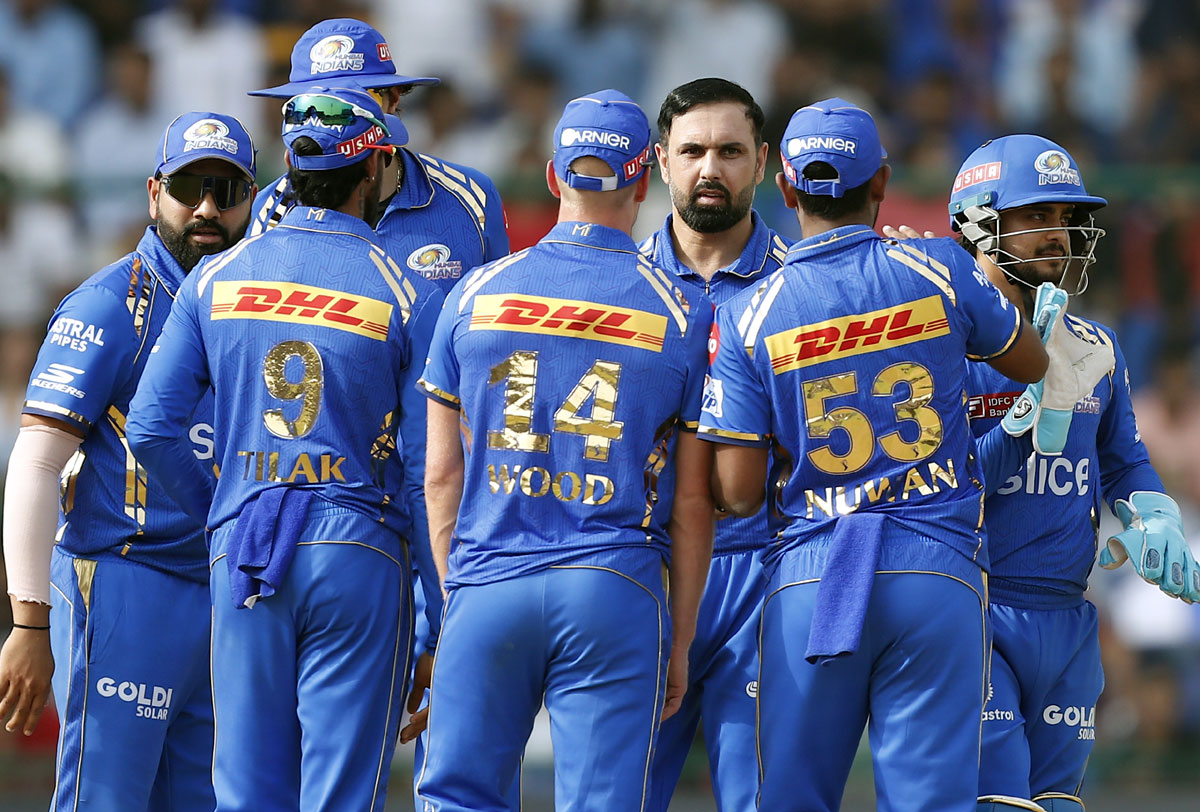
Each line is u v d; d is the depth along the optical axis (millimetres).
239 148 17234
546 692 14953
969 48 41719
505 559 14609
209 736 17500
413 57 40719
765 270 17859
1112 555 16828
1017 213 16891
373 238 15914
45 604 16359
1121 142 41656
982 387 16719
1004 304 15258
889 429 14891
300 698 15109
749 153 17312
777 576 15305
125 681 16703
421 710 16516
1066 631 16859
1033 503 16672
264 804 15109
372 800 15133
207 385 15727
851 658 14852
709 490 15289
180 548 16922
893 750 14898
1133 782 30531
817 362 14938
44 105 39562
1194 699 30734
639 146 15109
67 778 16766
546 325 14734
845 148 15203
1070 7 42406
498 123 40000
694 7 41719
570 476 14625
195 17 40156
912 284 15000
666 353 14859
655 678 14719
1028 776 16531
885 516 14828
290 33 40625
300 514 14945
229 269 15445
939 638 14719
